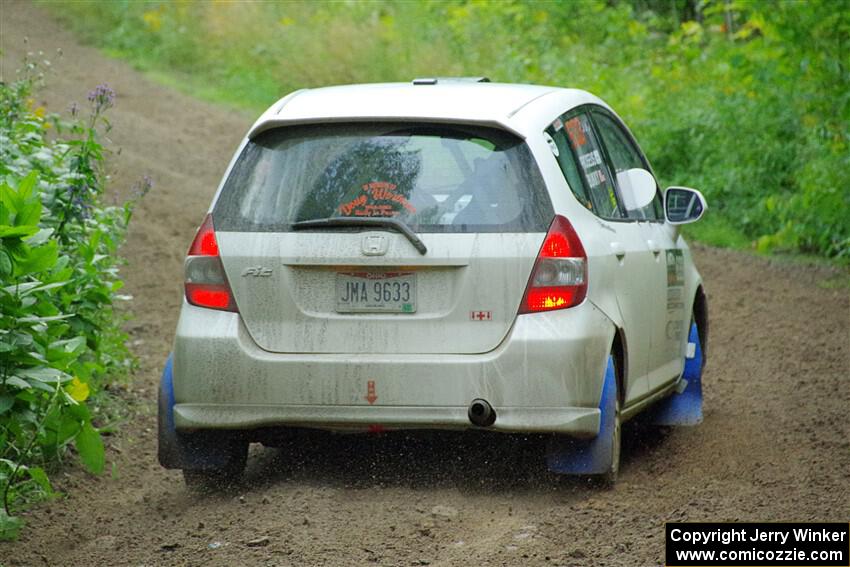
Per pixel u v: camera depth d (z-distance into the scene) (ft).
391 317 47.16
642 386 54.44
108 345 69.10
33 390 46.42
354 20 210.79
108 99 63.72
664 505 47.78
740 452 56.70
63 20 227.81
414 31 203.00
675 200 60.34
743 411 65.87
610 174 55.72
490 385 46.29
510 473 52.60
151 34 219.00
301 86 200.64
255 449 59.41
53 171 63.82
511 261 46.62
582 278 47.03
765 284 110.73
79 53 210.38
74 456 57.62
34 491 51.13
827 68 124.06
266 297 47.88
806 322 93.20
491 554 41.98
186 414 48.26
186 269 49.01
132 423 64.75
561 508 47.62
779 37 124.98
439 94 50.75
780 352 82.53
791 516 45.88
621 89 167.32
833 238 123.24
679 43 186.39
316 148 49.11
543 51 196.44
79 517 49.19
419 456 55.57
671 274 59.52
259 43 212.64
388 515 46.80
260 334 47.96
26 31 217.77
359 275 47.39
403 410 46.78
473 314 46.78
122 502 51.67
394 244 46.98
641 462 56.08
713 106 150.92
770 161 139.54
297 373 47.26
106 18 224.12
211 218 48.98
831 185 120.98
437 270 47.01
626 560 40.98
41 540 45.83
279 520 46.47
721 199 143.02
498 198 47.39
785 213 126.21
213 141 162.71
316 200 48.16
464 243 46.80
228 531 45.50
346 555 42.22
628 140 62.13
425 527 44.91
